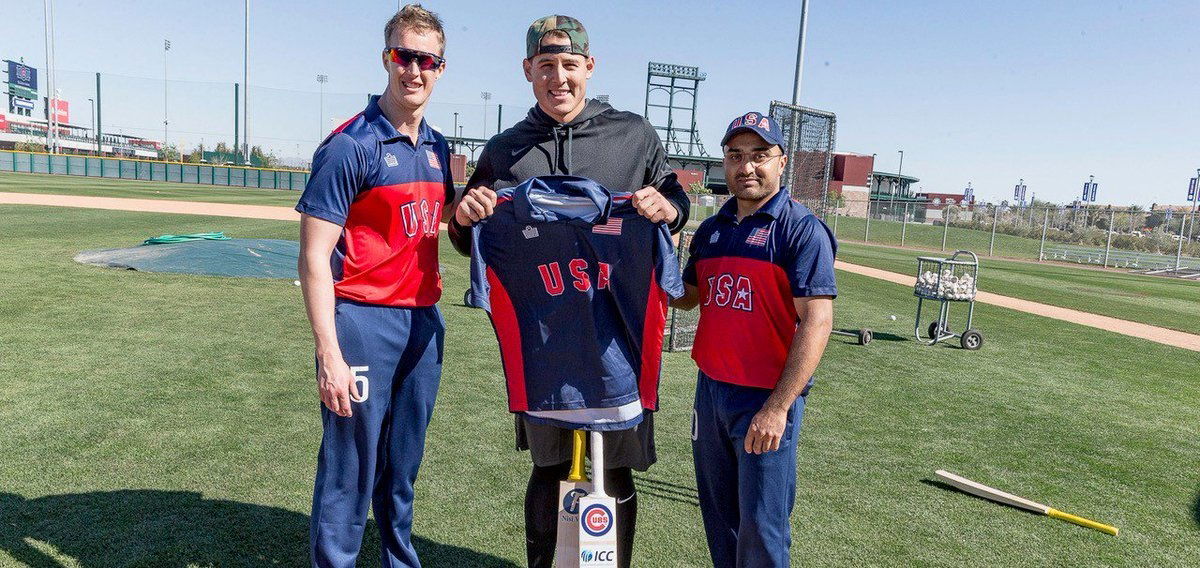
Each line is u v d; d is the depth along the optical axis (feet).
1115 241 127.65
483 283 7.08
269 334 21.84
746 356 7.74
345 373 7.14
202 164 146.51
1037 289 52.11
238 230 52.70
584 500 7.04
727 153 7.89
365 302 7.49
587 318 7.35
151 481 11.41
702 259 8.25
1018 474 13.75
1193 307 45.91
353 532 7.91
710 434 8.25
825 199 26.25
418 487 11.89
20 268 31.04
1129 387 21.59
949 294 26.43
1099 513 12.10
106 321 22.47
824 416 17.02
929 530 11.10
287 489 11.37
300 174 147.95
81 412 14.42
